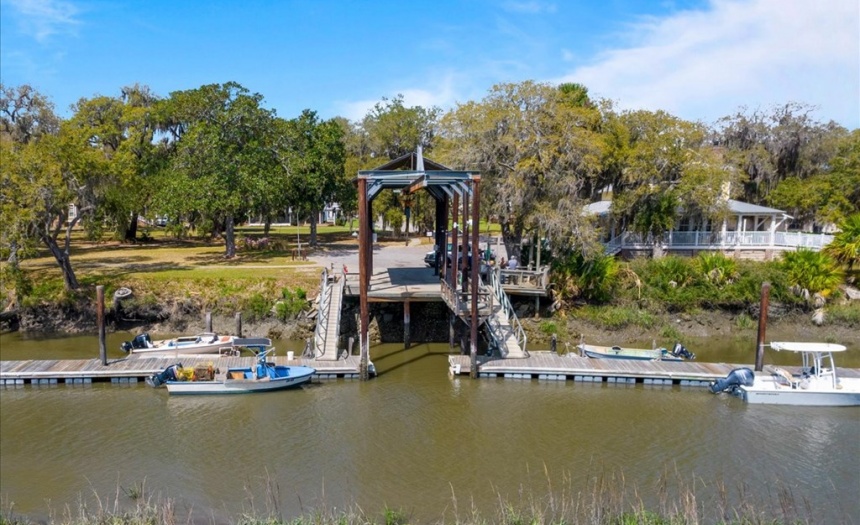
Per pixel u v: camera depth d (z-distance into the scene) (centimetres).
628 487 1459
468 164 3170
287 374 2186
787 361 2612
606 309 3034
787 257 3322
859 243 3175
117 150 4325
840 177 4622
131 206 4075
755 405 2053
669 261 3275
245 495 1423
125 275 3272
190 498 1409
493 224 7081
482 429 1817
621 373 2253
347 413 1934
